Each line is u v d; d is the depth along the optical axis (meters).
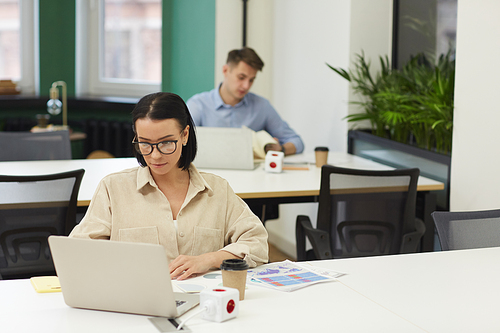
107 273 1.25
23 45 5.69
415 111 3.42
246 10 4.76
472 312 1.34
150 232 1.68
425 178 3.03
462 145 2.81
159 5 5.60
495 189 2.61
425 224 2.87
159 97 1.60
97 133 5.58
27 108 5.55
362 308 1.34
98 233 1.64
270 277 1.55
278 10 4.82
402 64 3.92
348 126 3.94
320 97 4.27
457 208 2.88
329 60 4.12
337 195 2.53
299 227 2.71
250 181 2.89
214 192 1.79
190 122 1.70
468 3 2.71
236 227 1.76
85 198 2.43
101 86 5.83
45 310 1.30
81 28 5.75
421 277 1.59
